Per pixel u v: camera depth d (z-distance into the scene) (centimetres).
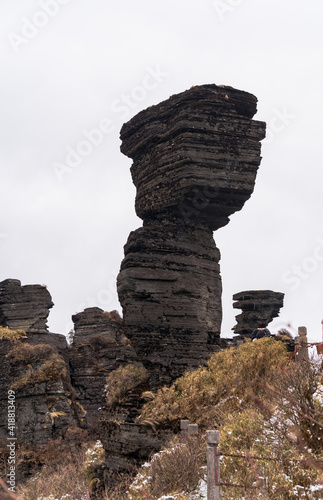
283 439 760
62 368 3988
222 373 1284
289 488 664
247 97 1625
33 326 4359
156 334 1504
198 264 1600
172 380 1480
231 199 1583
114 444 1370
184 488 875
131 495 941
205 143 1552
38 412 3781
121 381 1438
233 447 816
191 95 1558
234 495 707
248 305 3981
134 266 1520
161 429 1283
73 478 1631
